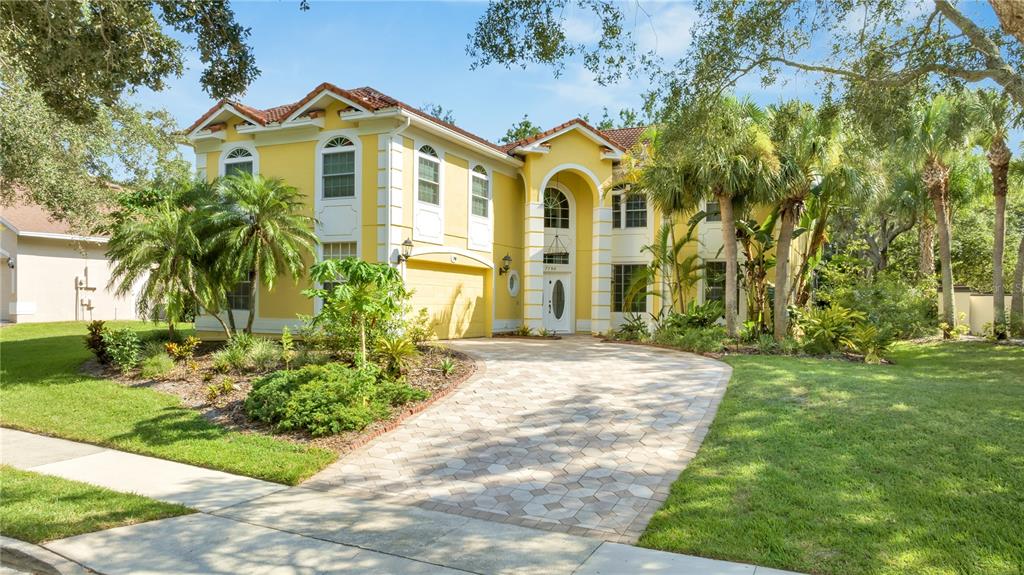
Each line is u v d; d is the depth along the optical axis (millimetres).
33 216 24188
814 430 7387
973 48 8438
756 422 7828
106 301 26406
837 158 14984
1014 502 5250
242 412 9383
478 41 8766
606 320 20969
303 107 15977
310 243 15172
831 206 17484
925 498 5395
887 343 14656
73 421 9453
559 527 5336
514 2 8406
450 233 17672
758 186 14727
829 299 19453
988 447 6500
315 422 8250
